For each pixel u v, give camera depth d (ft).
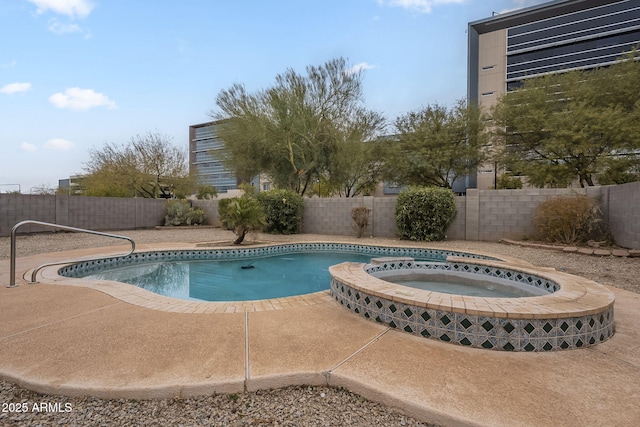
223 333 9.66
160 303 12.79
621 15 110.93
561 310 8.79
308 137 51.62
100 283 16.05
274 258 29.07
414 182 65.72
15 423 5.92
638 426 5.51
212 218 57.31
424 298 9.92
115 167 65.57
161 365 7.61
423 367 7.60
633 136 41.93
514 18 126.62
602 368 7.64
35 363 7.70
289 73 50.08
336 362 7.80
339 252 31.63
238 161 54.80
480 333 8.80
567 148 47.01
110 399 6.61
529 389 6.68
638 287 15.67
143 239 36.86
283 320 10.89
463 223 34.58
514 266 16.38
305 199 44.09
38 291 14.46
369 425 5.98
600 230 27.81
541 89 53.98
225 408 6.46
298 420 6.11
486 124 61.67
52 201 40.98
